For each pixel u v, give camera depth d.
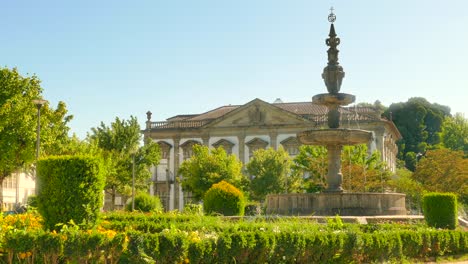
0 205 40.69
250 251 10.58
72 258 9.51
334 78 23.22
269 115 70.81
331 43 23.56
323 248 11.77
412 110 99.88
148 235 9.47
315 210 21.31
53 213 11.93
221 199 26.86
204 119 74.56
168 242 9.57
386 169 52.38
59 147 41.62
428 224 18.92
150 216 19.14
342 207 21.16
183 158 73.31
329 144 22.52
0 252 10.38
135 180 51.31
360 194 21.30
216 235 10.68
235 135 71.88
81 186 12.03
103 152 47.59
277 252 11.05
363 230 14.47
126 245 9.36
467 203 51.62
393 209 22.03
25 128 38.25
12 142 38.12
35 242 9.70
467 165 52.53
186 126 74.12
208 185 57.94
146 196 41.69
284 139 69.69
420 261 14.35
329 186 22.55
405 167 92.06
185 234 10.10
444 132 97.69
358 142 22.09
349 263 12.48
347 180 47.81
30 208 14.92
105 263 9.40
